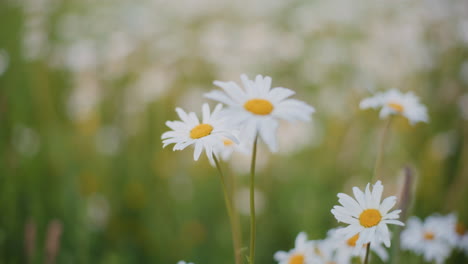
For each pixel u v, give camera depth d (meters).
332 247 0.61
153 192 1.08
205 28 1.53
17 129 1.08
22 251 0.79
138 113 1.19
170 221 1.02
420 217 0.92
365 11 1.67
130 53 1.29
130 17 1.49
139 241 0.96
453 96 1.26
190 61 1.34
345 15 1.65
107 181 1.08
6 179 0.89
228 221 1.02
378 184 0.54
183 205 1.04
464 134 1.11
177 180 1.10
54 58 1.33
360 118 1.20
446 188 1.00
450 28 1.42
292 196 1.06
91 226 0.92
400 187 0.62
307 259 0.61
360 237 0.53
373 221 0.53
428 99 1.27
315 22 1.66
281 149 1.13
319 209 0.96
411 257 0.71
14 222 0.83
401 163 1.06
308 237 0.84
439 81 1.33
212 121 0.55
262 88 0.54
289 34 1.60
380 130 1.15
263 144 1.05
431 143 1.09
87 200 0.95
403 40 1.40
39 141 1.09
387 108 0.63
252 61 1.38
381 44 1.46
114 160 1.13
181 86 1.28
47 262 0.71
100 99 1.19
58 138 1.12
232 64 1.34
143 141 1.18
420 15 1.47
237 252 0.56
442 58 1.37
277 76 1.40
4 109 1.06
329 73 1.42
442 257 0.67
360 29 1.61
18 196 0.89
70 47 1.32
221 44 1.39
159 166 1.13
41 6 1.42
